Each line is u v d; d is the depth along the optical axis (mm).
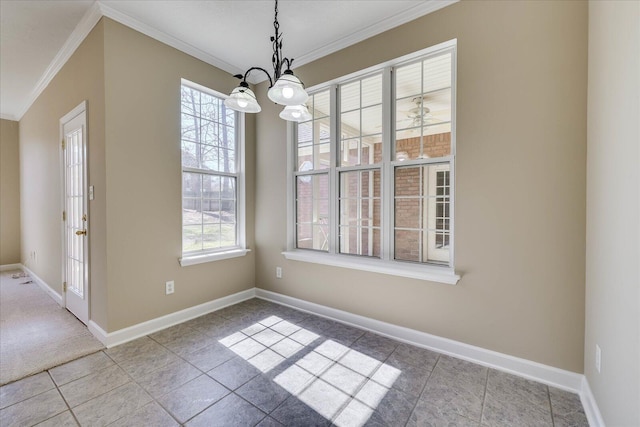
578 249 1765
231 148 3400
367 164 2730
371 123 2779
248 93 1851
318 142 3125
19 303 3312
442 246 2408
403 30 2398
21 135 4750
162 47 2643
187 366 2045
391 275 2494
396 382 1879
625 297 1147
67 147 2979
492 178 2021
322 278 2963
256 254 3576
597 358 1491
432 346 2285
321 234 3131
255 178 3557
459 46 2133
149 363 2078
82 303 2736
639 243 1034
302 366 2057
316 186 3156
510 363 1980
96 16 2301
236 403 1679
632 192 1098
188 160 2967
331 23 2480
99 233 2395
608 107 1359
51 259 3541
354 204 2928
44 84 3535
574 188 1770
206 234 3139
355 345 2361
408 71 2553
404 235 2600
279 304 3307
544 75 1846
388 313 2521
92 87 2434
